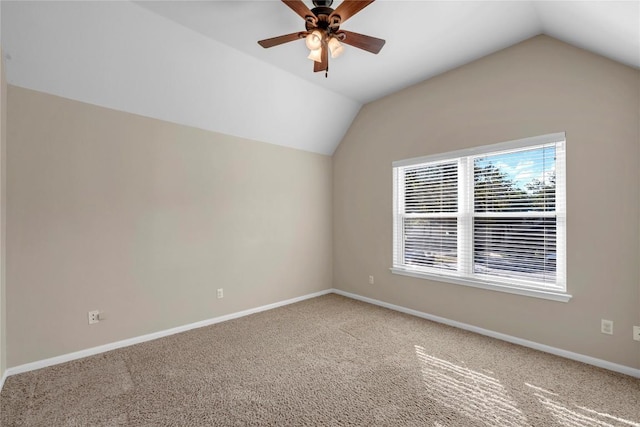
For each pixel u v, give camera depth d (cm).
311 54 215
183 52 266
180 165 319
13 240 229
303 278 436
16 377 224
